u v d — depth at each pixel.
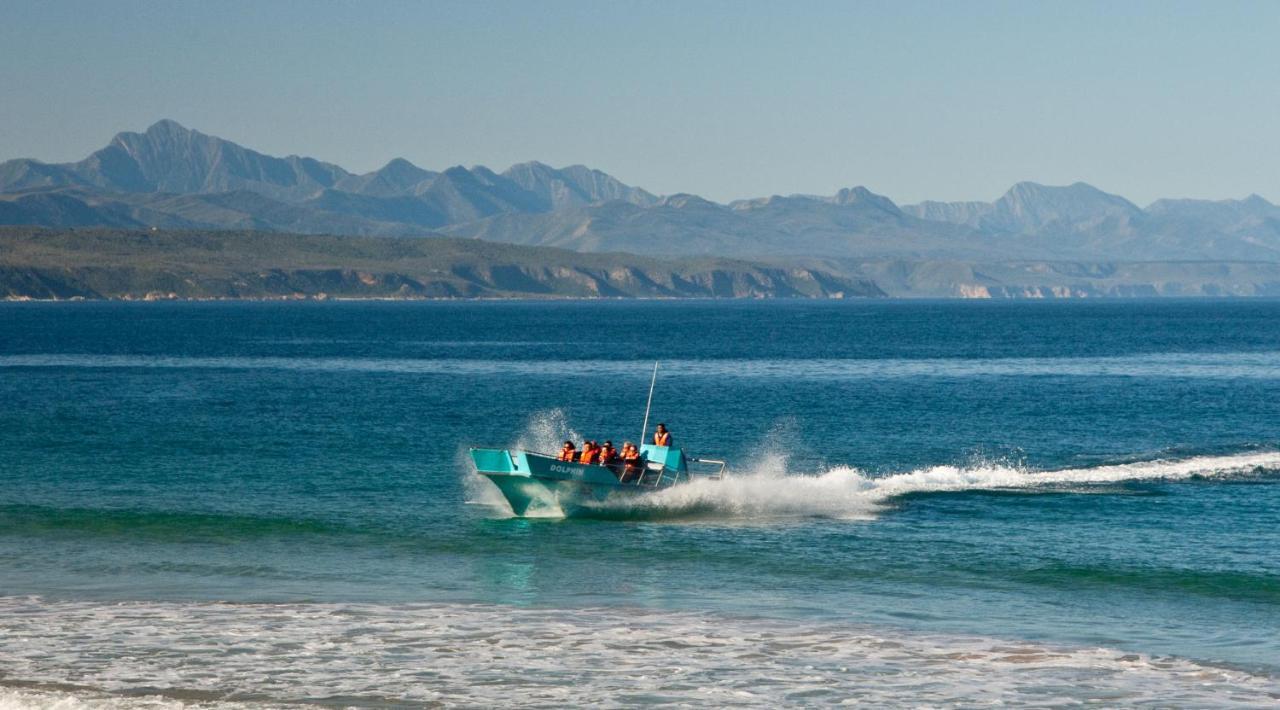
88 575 52.00
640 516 66.19
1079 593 49.62
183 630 42.94
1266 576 52.47
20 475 78.75
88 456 88.00
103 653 40.09
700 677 38.09
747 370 194.12
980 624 44.78
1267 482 78.00
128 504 68.31
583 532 61.88
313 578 51.72
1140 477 79.81
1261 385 161.38
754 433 107.81
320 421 113.50
